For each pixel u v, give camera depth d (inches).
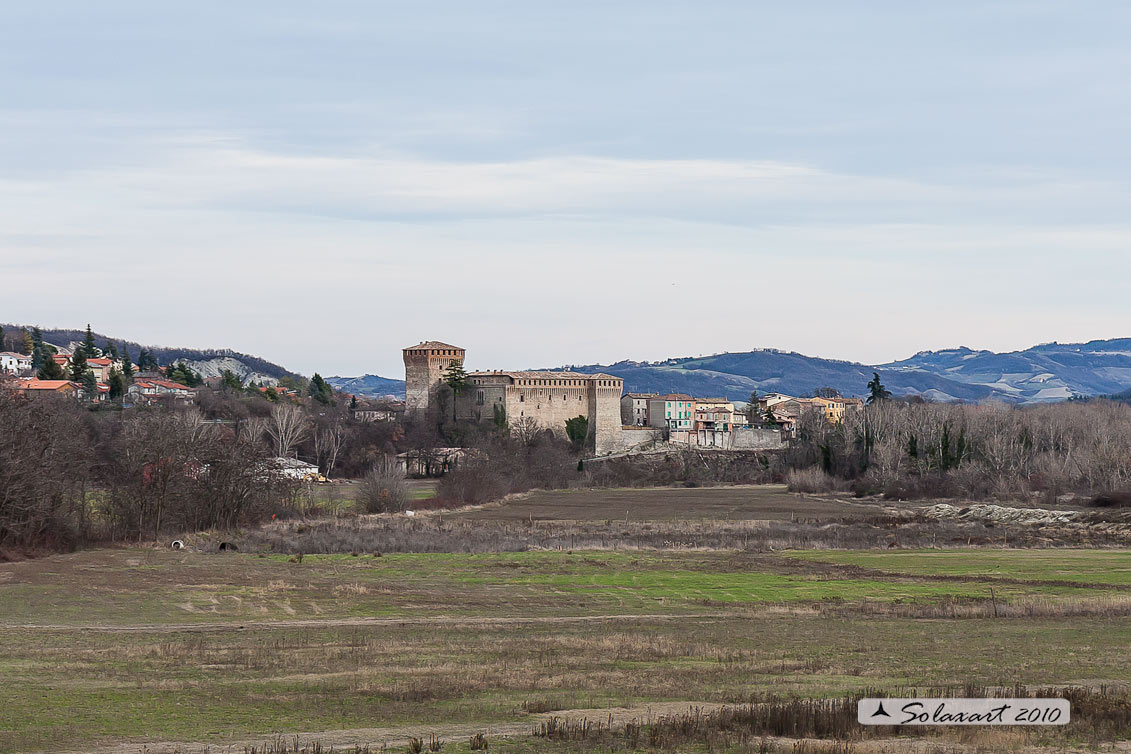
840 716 2043.6
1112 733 2001.7
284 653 3036.4
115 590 4628.4
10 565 5556.1
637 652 3073.3
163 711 2183.8
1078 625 3769.7
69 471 6796.3
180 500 7662.4
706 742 1900.8
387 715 2162.9
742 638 3432.6
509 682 2541.8
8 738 1930.4
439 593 4692.4
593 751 1852.9
